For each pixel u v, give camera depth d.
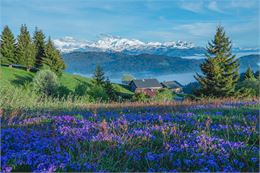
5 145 6.23
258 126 8.87
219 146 6.86
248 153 6.52
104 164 5.68
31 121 9.30
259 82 53.25
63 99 17.66
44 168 5.21
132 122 9.45
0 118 9.16
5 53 97.75
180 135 7.74
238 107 13.89
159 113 11.88
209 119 9.21
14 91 15.51
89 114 11.49
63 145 6.67
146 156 6.21
